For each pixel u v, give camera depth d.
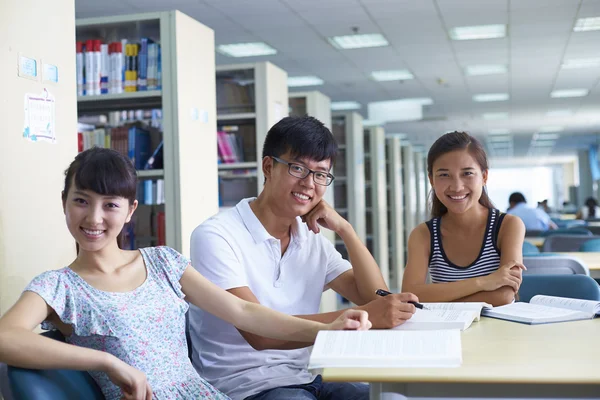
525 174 40.25
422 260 2.46
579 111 16.31
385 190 9.15
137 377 1.38
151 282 1.62
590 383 1.22
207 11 7.65
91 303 1.50
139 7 7.38
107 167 1.51
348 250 2.14
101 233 1.52
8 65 2.38
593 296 2.46
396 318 1.70
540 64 10.92
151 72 4.04
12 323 1.36
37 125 2.51
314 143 1.90
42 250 2.52
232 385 1.87
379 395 1.31
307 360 1.96
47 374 1.35
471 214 2.44
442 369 1.29
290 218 1.98
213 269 1.89
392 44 9.48
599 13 8.00
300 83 12.38
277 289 1.99
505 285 2.12
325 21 8.22
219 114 5.53
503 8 7.76
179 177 4.01
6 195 2.34
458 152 2.38
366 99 14.31
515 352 1.43
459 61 10.64
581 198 27.50
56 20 2.64
